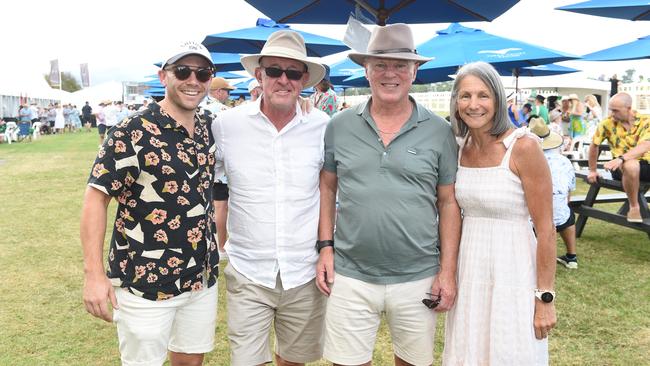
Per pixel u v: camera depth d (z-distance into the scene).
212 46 7.79
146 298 2.23
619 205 8.34
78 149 19.14
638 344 3.54
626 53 7.61
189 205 2.26
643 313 4.04
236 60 9.79
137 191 2.20
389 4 3.99
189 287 2.32
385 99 2.39
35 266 5.32
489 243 2.37
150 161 2.17
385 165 2.38
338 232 2.54
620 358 3.36
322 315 2.79
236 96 21.69
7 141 23.38
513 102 11.27
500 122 2.28
